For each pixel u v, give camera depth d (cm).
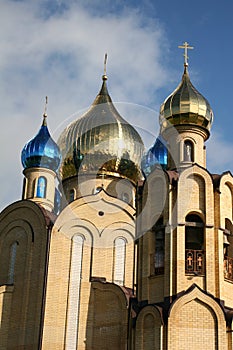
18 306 3494
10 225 3722
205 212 2956
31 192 4062
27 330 3394
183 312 2756
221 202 3002
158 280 2903
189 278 2841
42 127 4253
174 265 2858
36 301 3419
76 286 3475
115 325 3325
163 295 2848
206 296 2784
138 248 3044
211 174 3028
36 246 3556
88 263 3544
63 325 3381
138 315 2828
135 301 2970
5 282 3609
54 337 3344
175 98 3225
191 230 3002
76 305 3431
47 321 3362
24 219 3675
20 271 3572
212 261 2875
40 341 3306
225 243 2961
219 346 2717
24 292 3484
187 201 2964
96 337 3362
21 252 3619
